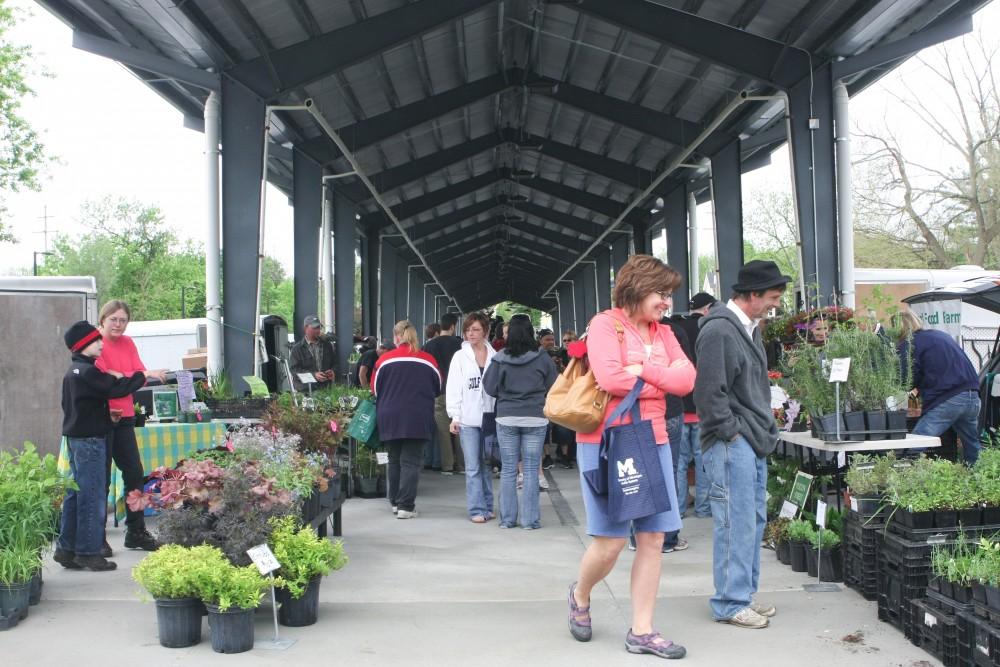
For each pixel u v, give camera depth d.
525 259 50.34
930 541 4.42
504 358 7.84
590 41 14.27
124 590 5.60
